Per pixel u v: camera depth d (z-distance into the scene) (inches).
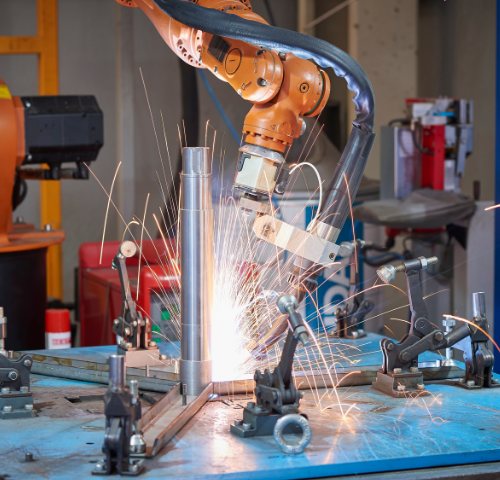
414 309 58.7
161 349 72.9
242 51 52.6
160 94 183.8
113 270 124.3
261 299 67.4
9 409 51.3
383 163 146.2
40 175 107.1
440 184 140.3
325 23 197.3
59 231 114.7
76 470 40.4
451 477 42.2
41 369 66.2
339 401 55.4
